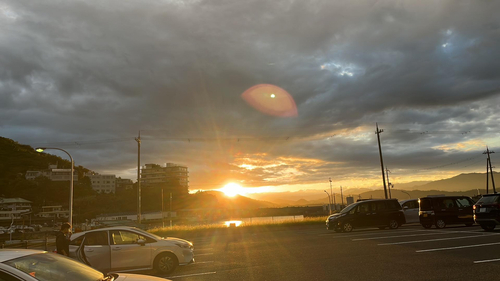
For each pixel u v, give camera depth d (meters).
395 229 20.77
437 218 19.56
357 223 20.97
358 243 14.46
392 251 11.78
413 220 25.14
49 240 26.98
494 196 16.06
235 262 11.52
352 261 10.40
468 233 15.75
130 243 10.30
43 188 114.00
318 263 10.41
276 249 14.25
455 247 11.84
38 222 87.62
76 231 11.79
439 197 20.03
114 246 10.10
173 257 10.38
